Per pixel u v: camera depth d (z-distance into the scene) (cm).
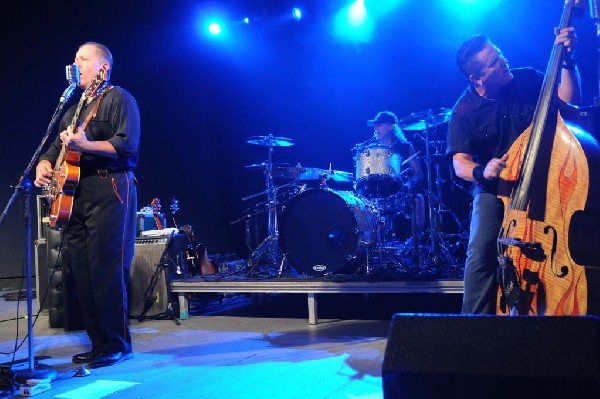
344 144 740
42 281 474
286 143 582
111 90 308
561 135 194
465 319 111
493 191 237
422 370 108
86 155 298
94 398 243
